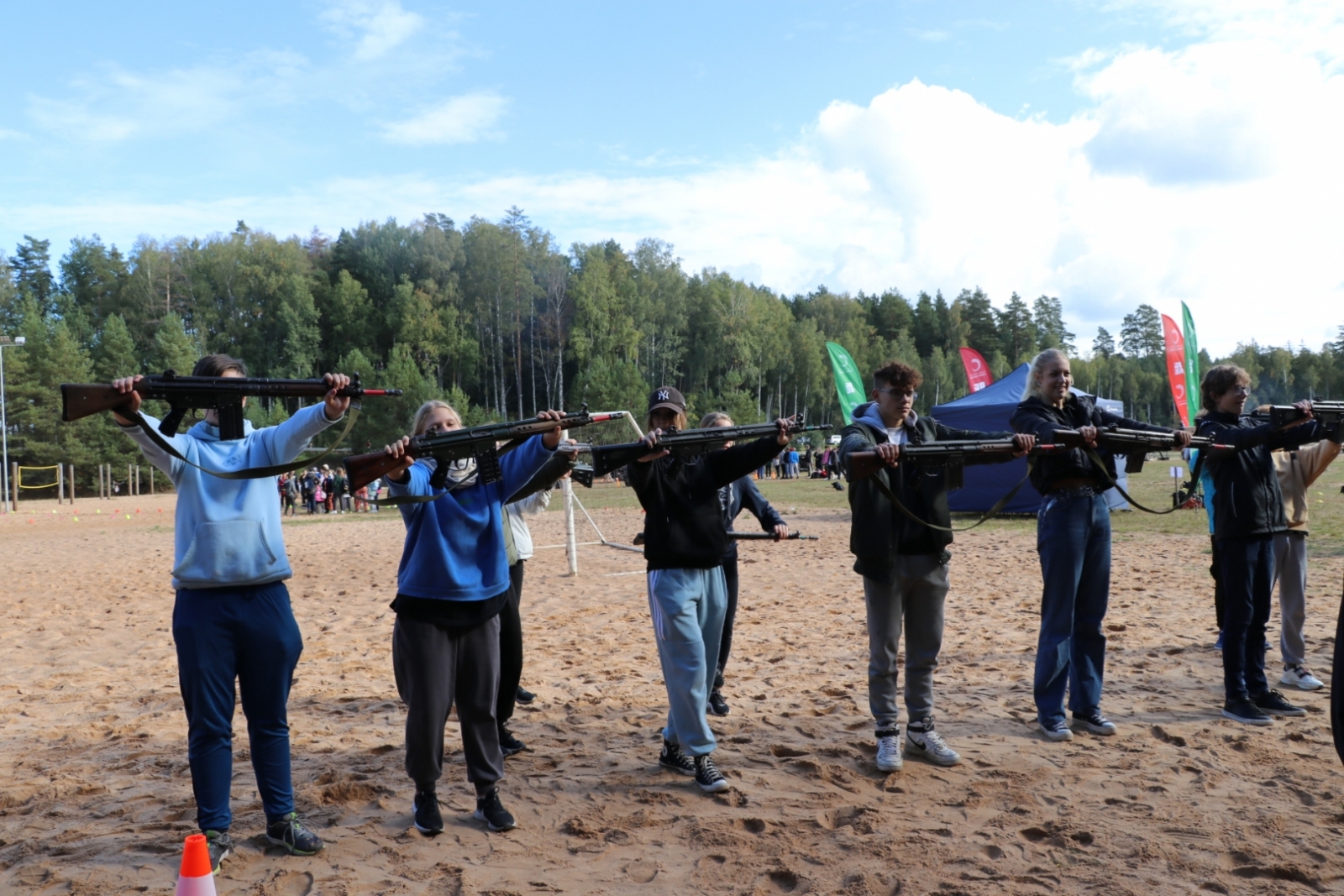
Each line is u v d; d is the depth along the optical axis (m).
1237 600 5.72
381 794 4.75
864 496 4.94
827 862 3.82
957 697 6.47
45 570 16.28
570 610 10.80
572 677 7.46
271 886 3.69
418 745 4.11
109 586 13.98
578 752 5.43
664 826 4.26
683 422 4.97
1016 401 19.73
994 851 3.89
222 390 3.84
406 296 86.69
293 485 38.16
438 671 4.12
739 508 6.23
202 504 3.87
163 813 4.54
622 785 4.83
